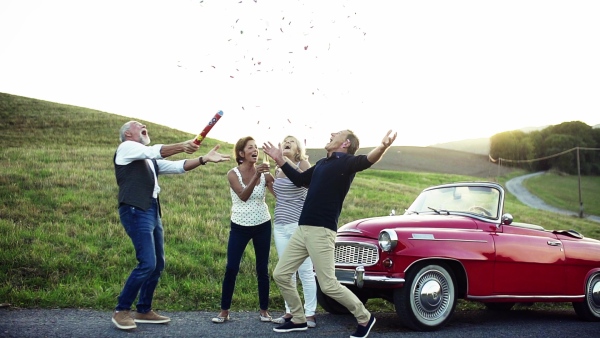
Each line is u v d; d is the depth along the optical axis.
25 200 12.97
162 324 5.72
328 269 5.28
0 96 43.88
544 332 6.14
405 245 6.05
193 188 17.69
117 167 5.55
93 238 10.06
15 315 5.78
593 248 7.61
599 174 97.62
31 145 29.20
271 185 6.50
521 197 52.66
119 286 7.33
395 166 70.88
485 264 6.54
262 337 5.27
